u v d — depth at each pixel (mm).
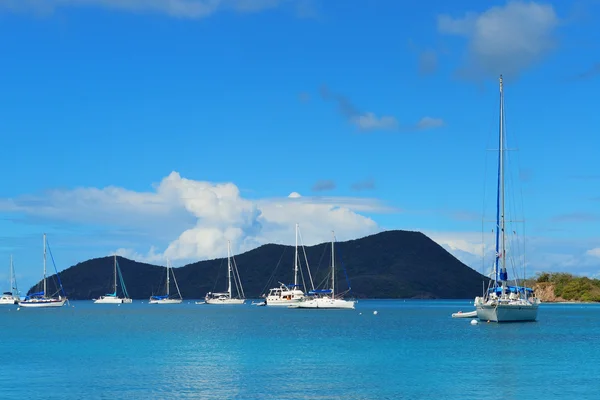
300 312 177000
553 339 79188
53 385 47219
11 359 61438
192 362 59031
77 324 122250
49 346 74250
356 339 82312
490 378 49812
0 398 42906
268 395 43688
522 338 80500
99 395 43750
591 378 49750
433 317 147000
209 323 122875
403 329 100750
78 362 59094
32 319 145375
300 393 44312
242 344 75875
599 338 80438
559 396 43219
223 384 47500
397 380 49031
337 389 45625
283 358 61812
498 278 96875
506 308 96938
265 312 178625
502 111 96375
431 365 56656
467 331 91812
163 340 82000
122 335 91250
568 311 181000
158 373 52438
